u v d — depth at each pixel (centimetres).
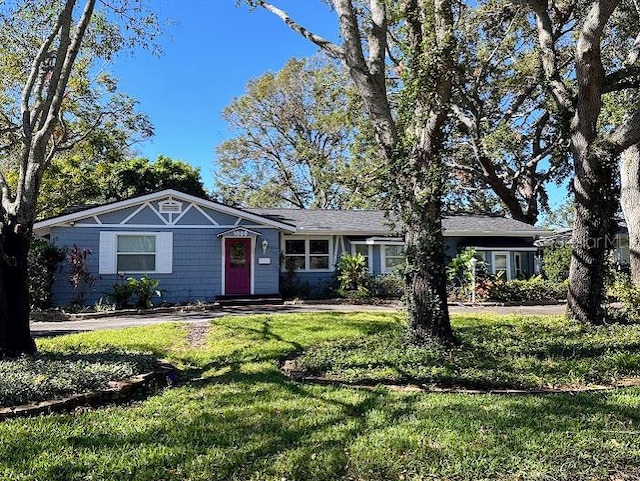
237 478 369
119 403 591
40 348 868
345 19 875
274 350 921
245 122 3769
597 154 1095
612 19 1533
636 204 1439
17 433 459
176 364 841
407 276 867
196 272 1888
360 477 370
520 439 437
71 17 770
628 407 531
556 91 1205
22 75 1224
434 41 859
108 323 1402
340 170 2948
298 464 391
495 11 1720
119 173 2933
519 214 2638
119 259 1811
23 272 750
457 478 367
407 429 470
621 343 866
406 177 853
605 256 1155
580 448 414
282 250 2119
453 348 830
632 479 365
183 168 3139
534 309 1738
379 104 872
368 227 2166
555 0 1730
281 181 3866
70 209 1967
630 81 1105
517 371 705
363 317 1338
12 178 1952
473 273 2003
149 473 375
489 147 2341
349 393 609
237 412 530
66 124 1903
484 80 2158
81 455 410
